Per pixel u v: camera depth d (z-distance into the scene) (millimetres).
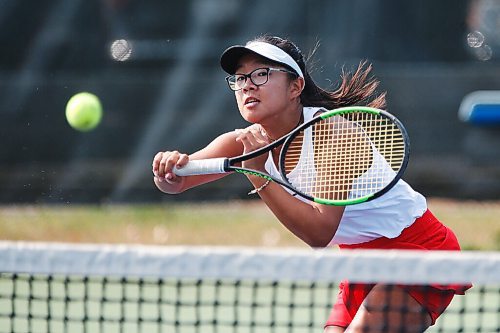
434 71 27031
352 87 10148
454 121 27031
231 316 14906
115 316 15031
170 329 14078
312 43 26531
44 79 26391
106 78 26625
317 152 9539
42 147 26297
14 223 23484
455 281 8219
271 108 9492
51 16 26656
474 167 27031
